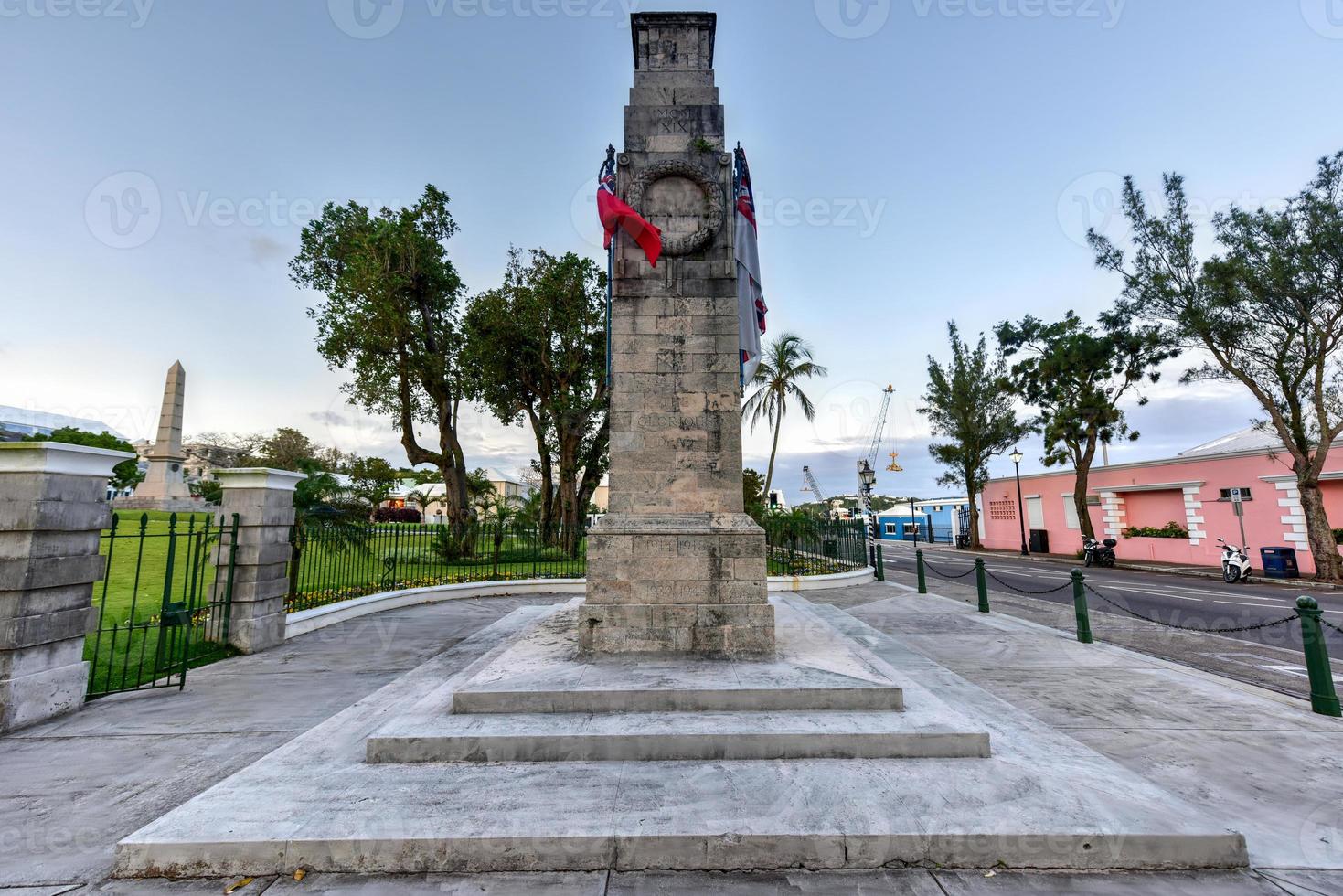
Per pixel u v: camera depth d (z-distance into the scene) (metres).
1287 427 19.77
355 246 19.88
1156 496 26.50
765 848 3.30
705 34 7.78
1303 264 17.22
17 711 5.33
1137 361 26.00
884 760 4.35
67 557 5.82
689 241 7.20
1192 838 3.31
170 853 3.24
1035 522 33.72
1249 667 7.82
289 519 9.41
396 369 20.23
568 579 15.52
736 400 7.04
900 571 22.91
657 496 6.89
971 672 7.33
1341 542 19.34
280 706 6.02
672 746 4.40
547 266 23.05
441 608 12.75
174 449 35.50
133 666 7.36
